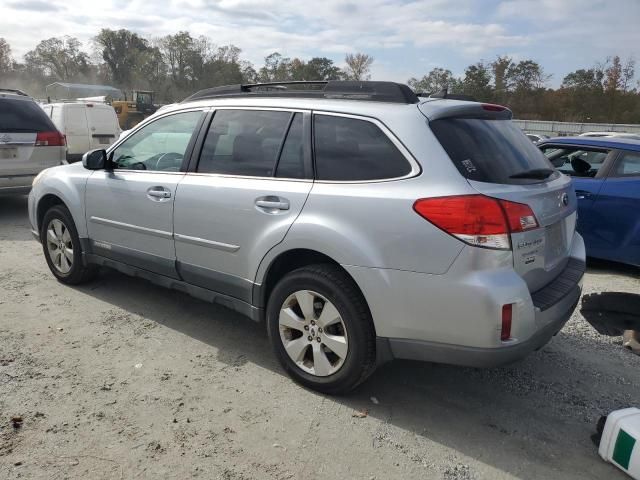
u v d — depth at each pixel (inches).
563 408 132.9
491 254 107.0
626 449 107.4
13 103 311.7
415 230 111.5
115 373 139.5
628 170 245.1
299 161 133.0
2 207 363.9
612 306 185.3
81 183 186.1
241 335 165.6
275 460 108.7
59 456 106.6
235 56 3080.7
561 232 131.6
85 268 195.9
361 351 122.4
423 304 112.6
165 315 178.5
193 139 157.2
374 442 115.8
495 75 2213.3
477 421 125.5
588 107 2086.6
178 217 154.6
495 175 115.3
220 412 124.0
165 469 104.4
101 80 3553.2
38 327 165.3
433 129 117.0
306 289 128.8
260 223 135.4
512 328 109.2
